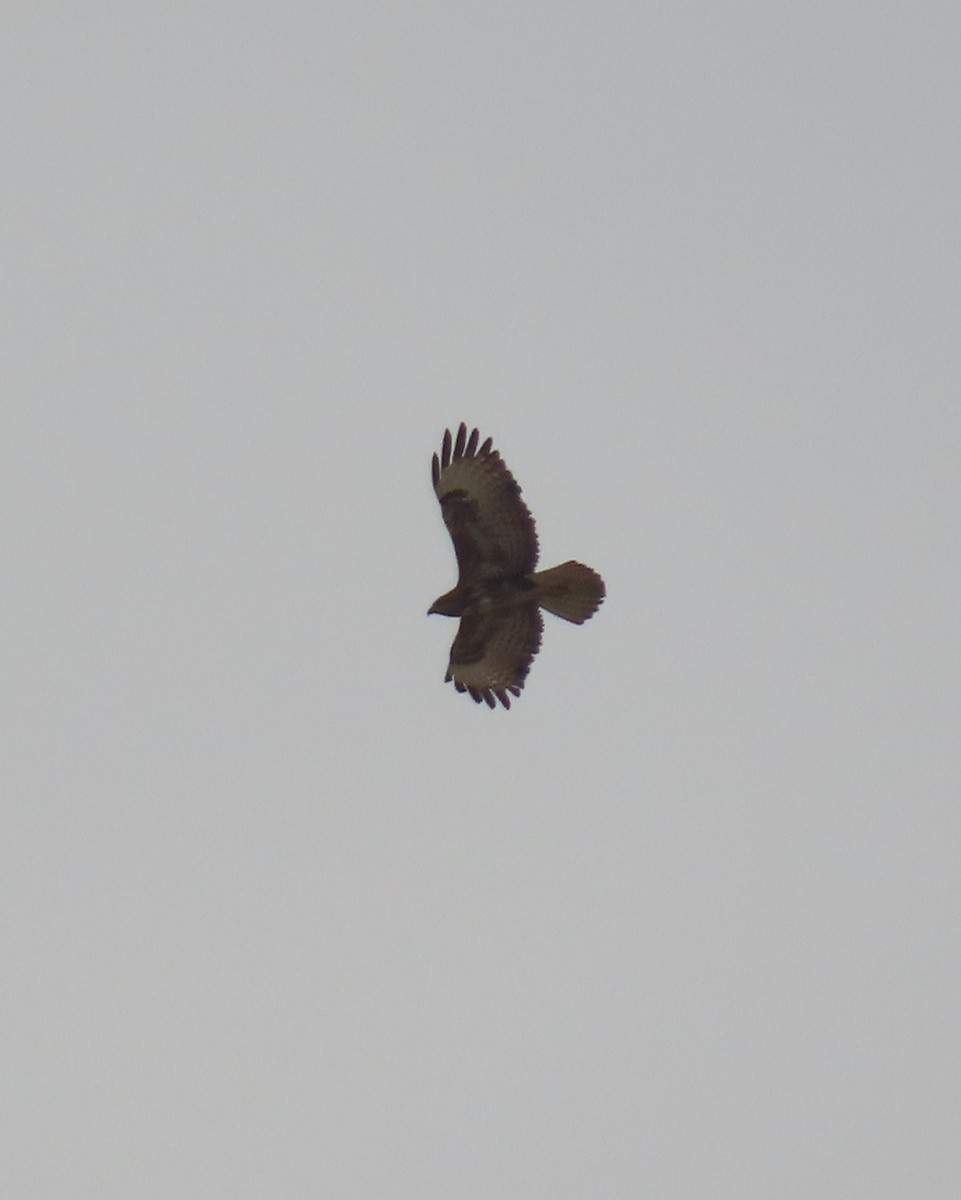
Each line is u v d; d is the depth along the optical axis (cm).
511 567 15725
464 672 15788
